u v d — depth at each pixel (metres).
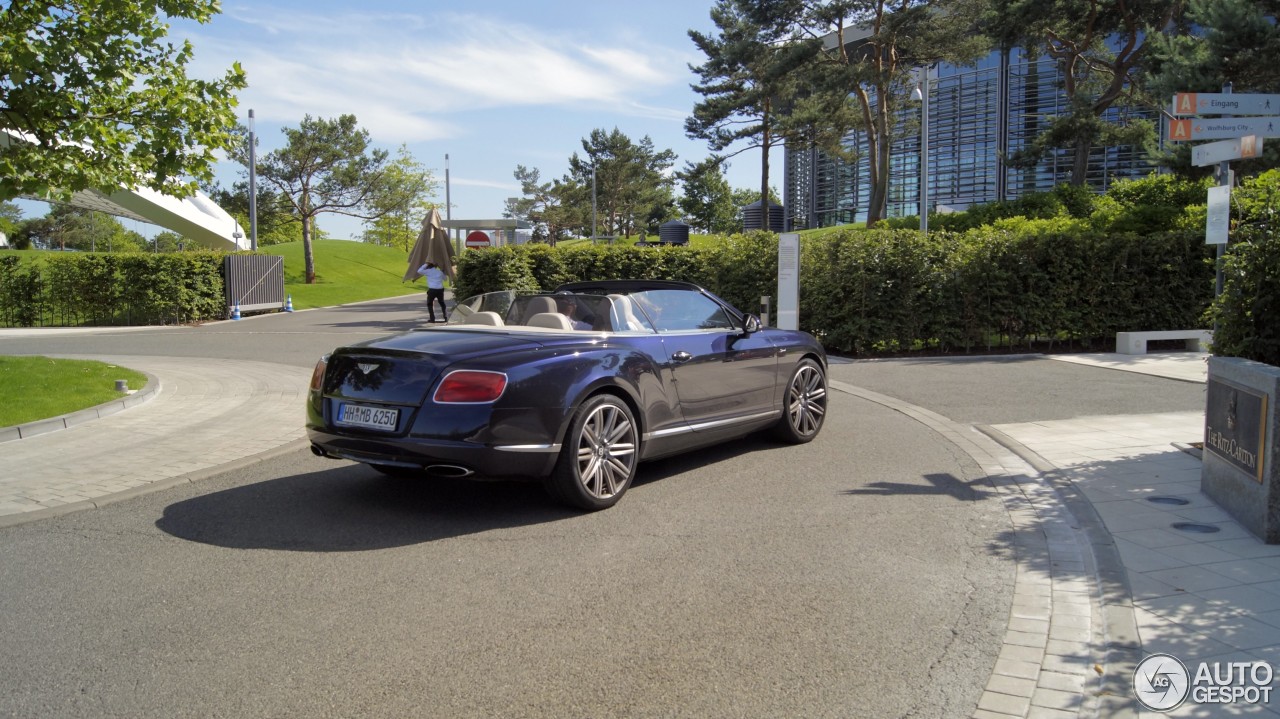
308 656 3.48
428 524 5.30
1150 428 8.29
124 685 3.24
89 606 4.01
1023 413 9.32
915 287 15.12
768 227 39.25
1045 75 43.28
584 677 3.31
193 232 37.69
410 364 5.23
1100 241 15.57
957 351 15.77
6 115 9.76
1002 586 4.28
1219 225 6.79
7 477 6.51
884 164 33.97
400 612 3.94
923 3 29.69
